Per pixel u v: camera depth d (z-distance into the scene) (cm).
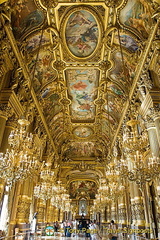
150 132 995
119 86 1533
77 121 2281
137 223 1292
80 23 1180
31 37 1152
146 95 1044
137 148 773
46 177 1245
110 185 1305
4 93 973
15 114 1067
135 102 1292
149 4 959
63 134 2517
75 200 4628
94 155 2961
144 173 728
